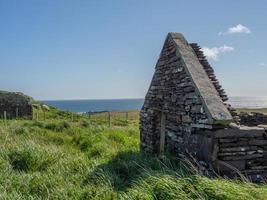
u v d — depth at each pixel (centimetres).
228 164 648
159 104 962
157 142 991
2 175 664
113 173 734
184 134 790
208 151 654
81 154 985
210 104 675
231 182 572
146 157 860
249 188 525
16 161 798
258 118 1012
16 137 1167
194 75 752
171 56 888
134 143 1234
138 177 665
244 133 661
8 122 2058
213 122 645
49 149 905
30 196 560
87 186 630
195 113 726
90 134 1361
